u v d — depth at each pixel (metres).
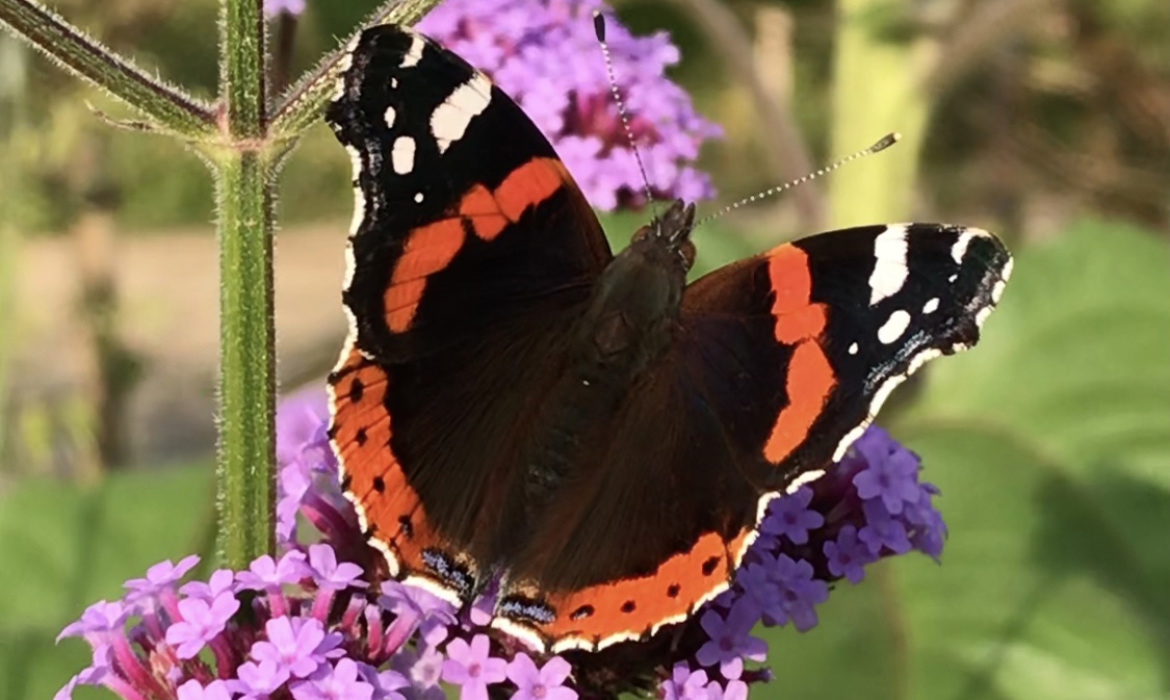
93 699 0.31
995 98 0.59
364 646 0.21
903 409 0.37
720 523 0.21
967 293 0.21
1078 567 0.33
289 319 0.74
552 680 0.20
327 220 0.74
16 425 0.44
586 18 0.29
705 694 0.21
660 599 0.20
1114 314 0.36
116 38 0.43
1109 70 0.58
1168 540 0.33
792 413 0.21
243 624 0.21
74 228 0.45
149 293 0.61
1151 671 0.31
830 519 0.23
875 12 0.36
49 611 0.34
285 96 0.22
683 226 0.22
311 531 0.26
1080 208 0.63
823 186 0.39
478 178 0.21
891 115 0.37
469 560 0.21
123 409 0.47
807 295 0.21
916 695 0.32
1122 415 0.34
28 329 0.48
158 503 0.35
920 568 0.33
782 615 0.22
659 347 0.22
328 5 0.35
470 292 0.21
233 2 0.21
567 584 0.20
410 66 0.20
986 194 0.64
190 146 0.21
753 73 0.36
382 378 0.21
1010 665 0.32
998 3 0.35
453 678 0.20
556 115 0.28
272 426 0.22
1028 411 0.35
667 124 0.29
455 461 0.21
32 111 0.40
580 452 0.21
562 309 0.22
